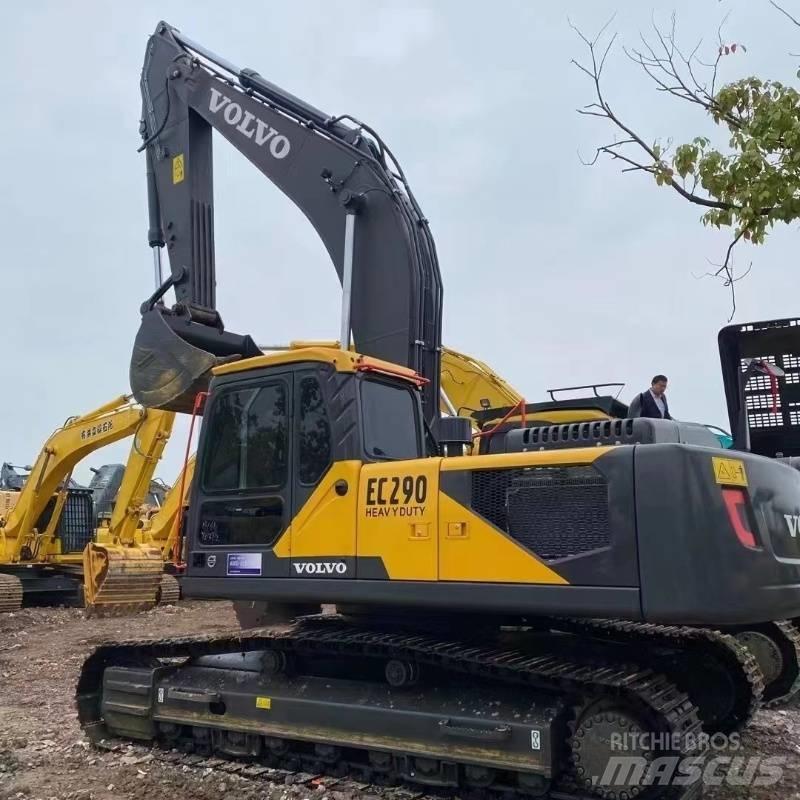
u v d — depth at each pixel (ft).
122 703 22.52
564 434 18.31
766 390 26.89
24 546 57.82
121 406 54.65
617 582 15.24
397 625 19.63
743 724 19.61
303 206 26.53
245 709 20.13
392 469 17.78
